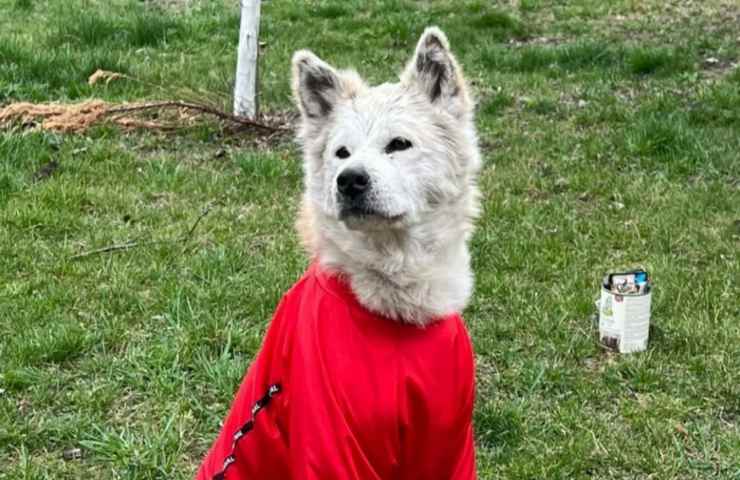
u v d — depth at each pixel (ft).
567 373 17.43
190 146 28.40
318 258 12.44
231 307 19.38
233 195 24.82
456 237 12.59
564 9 44.52
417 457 11.76
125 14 43.16
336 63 36.52
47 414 16.16
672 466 15.01
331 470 10.84
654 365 17.63
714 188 24.80
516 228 22.88
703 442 15.53
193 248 21.86
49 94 31.91
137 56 36.52
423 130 12.59
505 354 17.87
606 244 22.13
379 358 11.28
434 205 12.51
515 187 25.32
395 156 12.35
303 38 39.93
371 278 12.02
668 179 25.68
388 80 34.19
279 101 32.19
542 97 32.24
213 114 29.60
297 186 25.54
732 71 33.99
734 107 30.17
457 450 11.97
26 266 20.81
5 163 25.50
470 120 13.10
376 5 45.85
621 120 29.84
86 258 21.25
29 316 18.71
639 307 17.95
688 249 21.99
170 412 16.24
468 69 35.58
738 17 42.09
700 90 31.78
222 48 38.42
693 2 45.01
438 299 11.94
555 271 20.98
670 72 34.24
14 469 14.82
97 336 18.13
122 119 29.14
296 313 12.02
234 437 11.90
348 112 12.85
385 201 11.85
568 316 19.21
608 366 17.71
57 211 23.36
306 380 11.12
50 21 42.04
